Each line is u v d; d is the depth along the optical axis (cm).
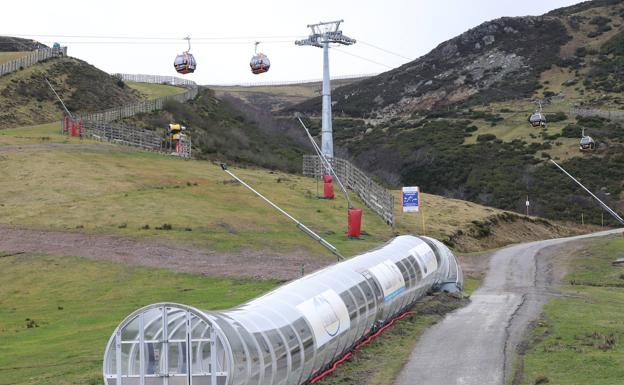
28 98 11044
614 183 9369
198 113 11788
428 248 3612
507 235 7050
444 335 2794
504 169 10338
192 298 3675
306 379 2216
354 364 2450
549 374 2192
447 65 18000
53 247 4769
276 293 2308
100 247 4791
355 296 2578
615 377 2108
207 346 1797
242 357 1811
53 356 2653
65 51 13525
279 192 6962
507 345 2592
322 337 2234
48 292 4062
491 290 3966
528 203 8581
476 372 2280
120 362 1820
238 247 4894
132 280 4203
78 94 11844
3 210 5572
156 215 5588
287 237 5228
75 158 7262
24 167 6712
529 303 3438
